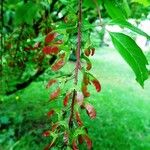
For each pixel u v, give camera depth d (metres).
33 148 6.62
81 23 0.98
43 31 2.30
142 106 10.20
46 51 0.96
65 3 1.34
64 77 0.93
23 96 9.00
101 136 7.47
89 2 1.33
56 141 0.90
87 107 0.90
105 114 8.94
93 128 7.70
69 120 0.89
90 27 1.01
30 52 2.84
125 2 1.40
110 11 1.32
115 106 9.73
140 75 1.00
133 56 1.00
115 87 12.15
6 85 4.53
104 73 14.07
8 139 6.76
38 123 7.50
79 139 0.90
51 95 0.93
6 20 2.76
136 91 11.90
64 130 0.89
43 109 8.24
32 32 2.45
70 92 0.89
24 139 6.80
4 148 6.50
